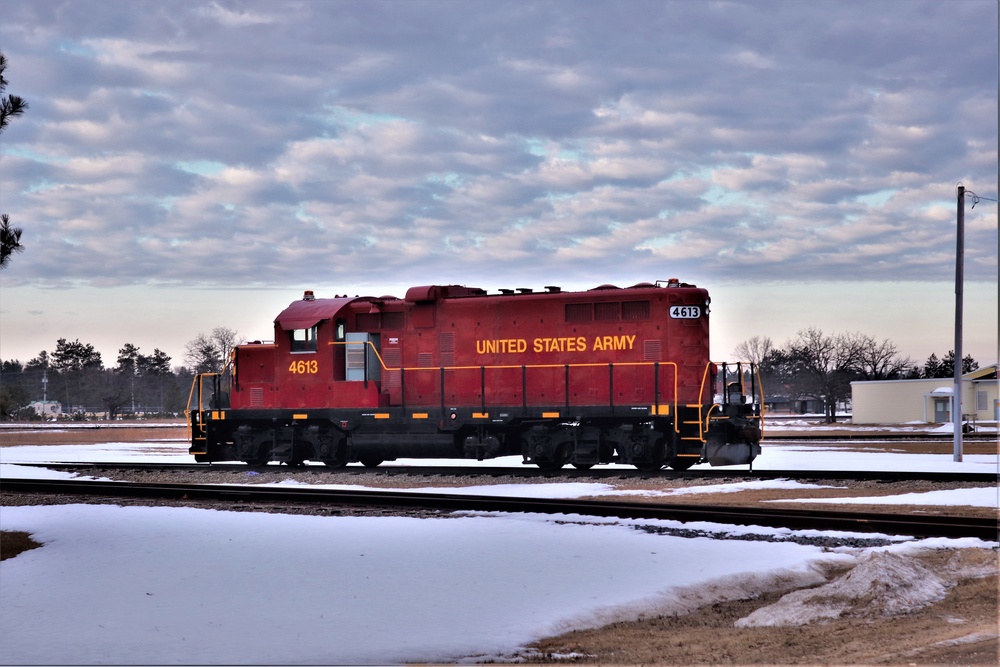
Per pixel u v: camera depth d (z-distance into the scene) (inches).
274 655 381.4
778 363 5167.3
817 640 402.9
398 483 934.4
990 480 864.9
